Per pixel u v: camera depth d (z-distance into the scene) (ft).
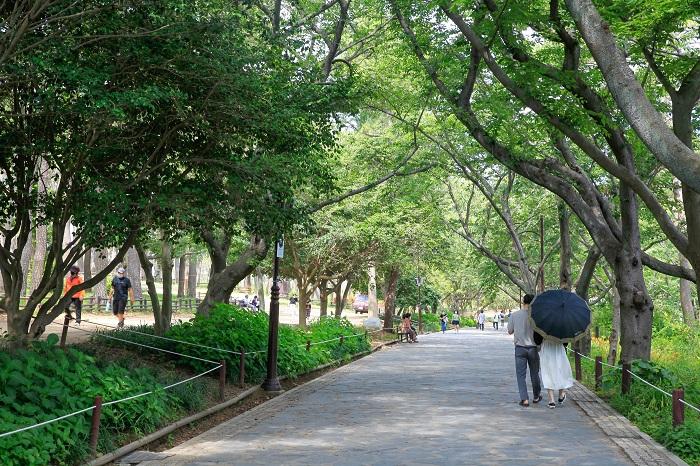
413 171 91.91
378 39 75.77
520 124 58.23
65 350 39.17
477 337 175.42
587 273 82.07
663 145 27.30
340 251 121.19
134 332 59.41
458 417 43.93
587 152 50.67
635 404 45.96
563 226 94.63
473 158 98.32
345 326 112.47
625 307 55.31
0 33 34.86
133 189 43.47
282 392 56.90
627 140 57.26
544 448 33.76
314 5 72.08
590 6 30.35
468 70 60.54
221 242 73.72
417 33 61.16
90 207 40.57
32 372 31.63
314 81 47.78
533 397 51.29
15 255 44.19
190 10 38.40
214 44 39.91
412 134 90.79
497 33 51.98
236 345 57.21
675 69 46.42
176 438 37.76
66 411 30.96
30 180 44.29
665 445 33.78
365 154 93.45
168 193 42.93
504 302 330.75
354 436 37.22
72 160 41.81
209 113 41.55
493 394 56.29
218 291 68.64
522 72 50.98
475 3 54.13
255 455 32.19
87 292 186.60
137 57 39.11
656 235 100.53
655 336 126.00
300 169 44.60
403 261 130.72
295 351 68.64
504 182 122.62
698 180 26.35
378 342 134.00
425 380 67.41
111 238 43.39
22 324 43.45
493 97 59.52
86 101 36.65
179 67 40.11
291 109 43.09
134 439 34.50
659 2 40.19
